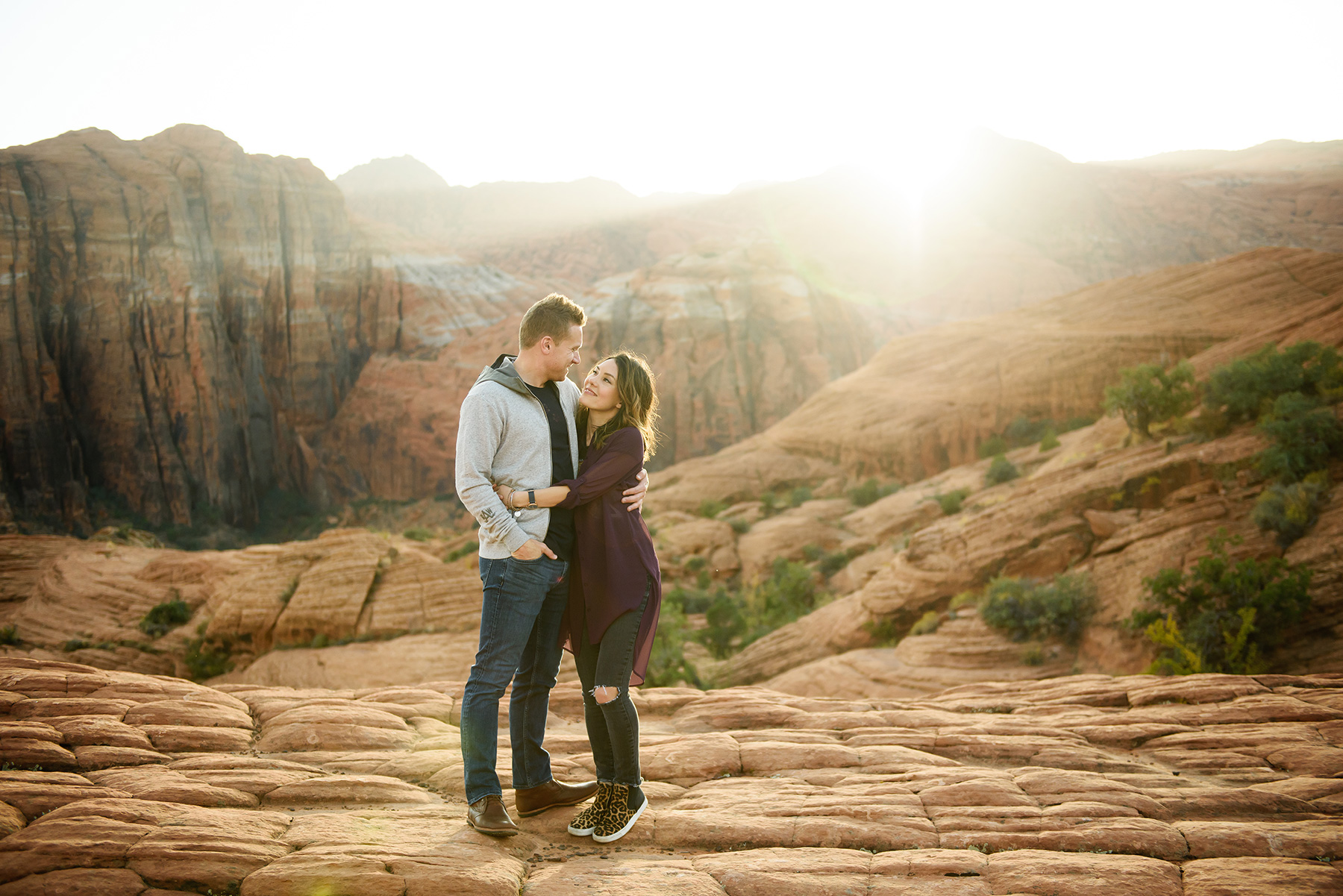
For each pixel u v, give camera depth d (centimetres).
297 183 13612
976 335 8038
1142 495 2909
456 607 3388
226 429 11275
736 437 11588
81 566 4634
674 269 13012
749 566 5447
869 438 7394
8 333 10012
